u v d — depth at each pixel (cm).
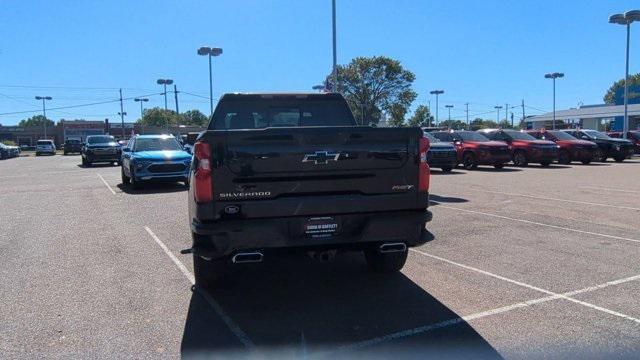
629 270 620
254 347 425
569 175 1898
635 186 1502
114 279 616
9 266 679
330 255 496
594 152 2519
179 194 1425
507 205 1127
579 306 503
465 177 1828
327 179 485
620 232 837
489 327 456
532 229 864
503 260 672
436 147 2000
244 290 572
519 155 2417
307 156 475
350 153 484
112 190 1566
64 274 639
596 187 1478
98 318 491
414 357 401
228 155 462
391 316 487
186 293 562
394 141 496
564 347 412
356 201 486
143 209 1158
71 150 5397
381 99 4919
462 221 937
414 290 560
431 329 454
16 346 430
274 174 471
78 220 1025
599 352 403
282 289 574
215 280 551
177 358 406
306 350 418
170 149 1653
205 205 463
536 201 1185
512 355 400
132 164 1541
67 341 439
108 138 3098
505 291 550
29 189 1647
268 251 478
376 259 613
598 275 602
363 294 551
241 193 467
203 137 459
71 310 512
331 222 484
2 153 4641
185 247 777
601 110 5988
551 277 596
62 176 2184
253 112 713
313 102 727
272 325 471
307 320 481
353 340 435
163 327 468
